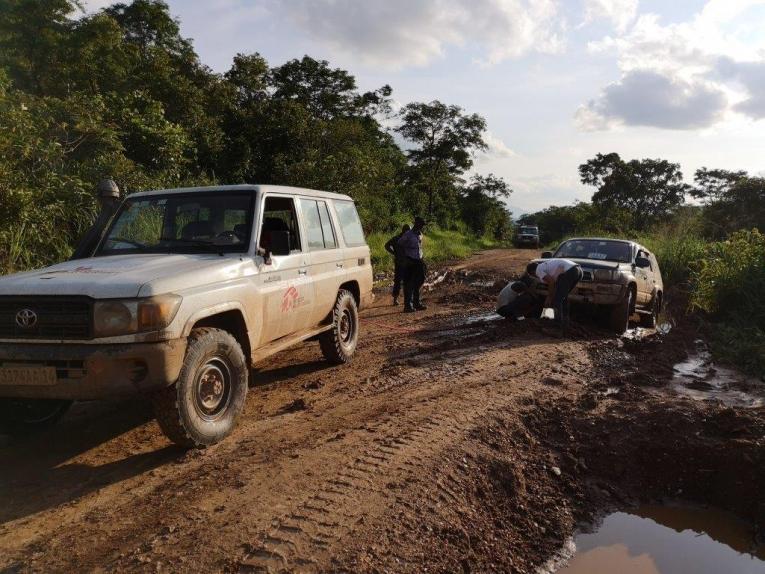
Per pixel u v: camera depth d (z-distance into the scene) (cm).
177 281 383
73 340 354
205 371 405
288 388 570
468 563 317
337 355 649
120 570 267
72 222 963
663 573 354
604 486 447
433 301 1262
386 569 286
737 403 592
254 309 462
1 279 386
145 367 359
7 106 982
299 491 343
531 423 499
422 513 339
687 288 1420
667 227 1953
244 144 2186
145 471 376
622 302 930
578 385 611
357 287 702
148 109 1473
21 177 870
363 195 2170
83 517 318
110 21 1994
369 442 420
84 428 462
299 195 586
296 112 2264
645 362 753
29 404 441
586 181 7306
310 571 272
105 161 1105
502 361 681
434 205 4547
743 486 434
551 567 350
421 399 529
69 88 1797
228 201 507
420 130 5066
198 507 324
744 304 1062
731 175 5725
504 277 1783
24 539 296
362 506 332
